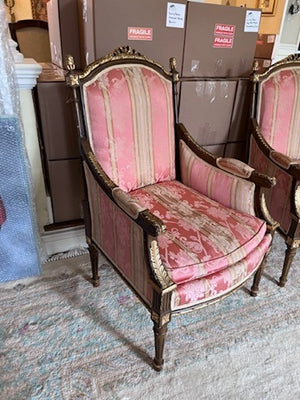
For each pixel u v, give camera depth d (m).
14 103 1.30
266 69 1.62
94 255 1.40
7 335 1.23
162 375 1.12
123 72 1.24
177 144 1.48
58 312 1.34
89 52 1.42
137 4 1.32
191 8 1.42
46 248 1.67
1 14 1.16
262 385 1.11
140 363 1.16
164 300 0.95
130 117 1.25
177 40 1.47
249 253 1.11
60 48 1.58
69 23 1.51
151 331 1.28
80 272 1.57
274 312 1.40
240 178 1.23
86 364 1.14
